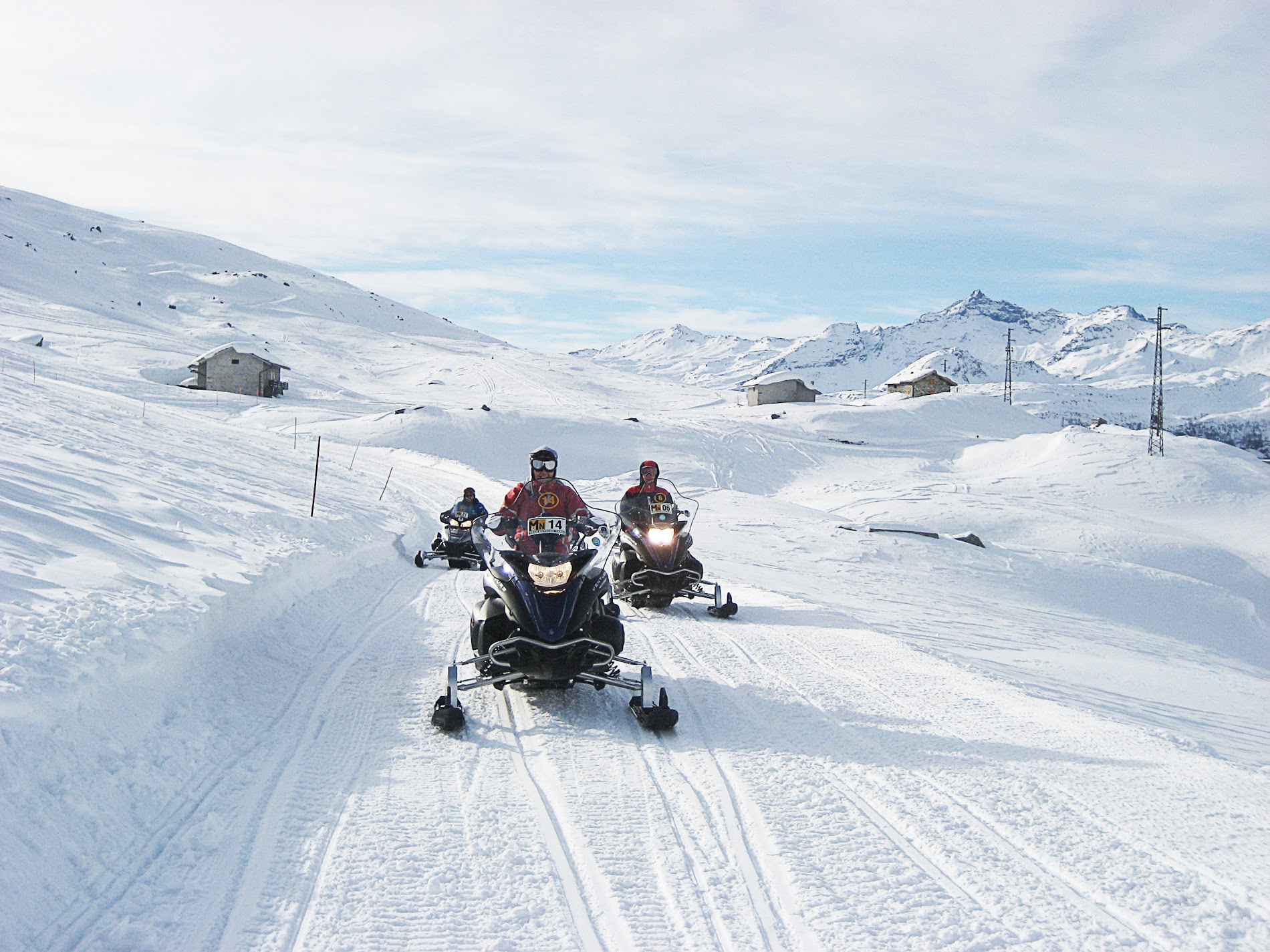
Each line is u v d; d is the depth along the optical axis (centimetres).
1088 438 6000
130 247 18812
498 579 637
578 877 395
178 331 12000
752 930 354
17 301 10744
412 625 951
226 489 1339
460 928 349
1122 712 1016
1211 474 5153
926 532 2678
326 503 1612
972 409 8731
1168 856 423
